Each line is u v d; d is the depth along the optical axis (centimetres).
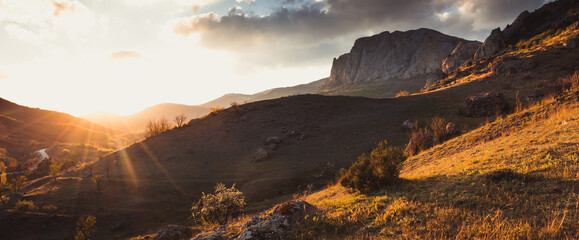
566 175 736
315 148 5716
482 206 680
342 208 923
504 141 1499
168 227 1531
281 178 4478
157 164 6241
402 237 606
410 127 5212
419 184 1061
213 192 4669
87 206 4747
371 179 1176
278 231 765
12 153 16625
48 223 4347
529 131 1516
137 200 4781
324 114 8062
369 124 6328
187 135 7850
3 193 5903
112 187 5369
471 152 1528
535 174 798
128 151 7469
